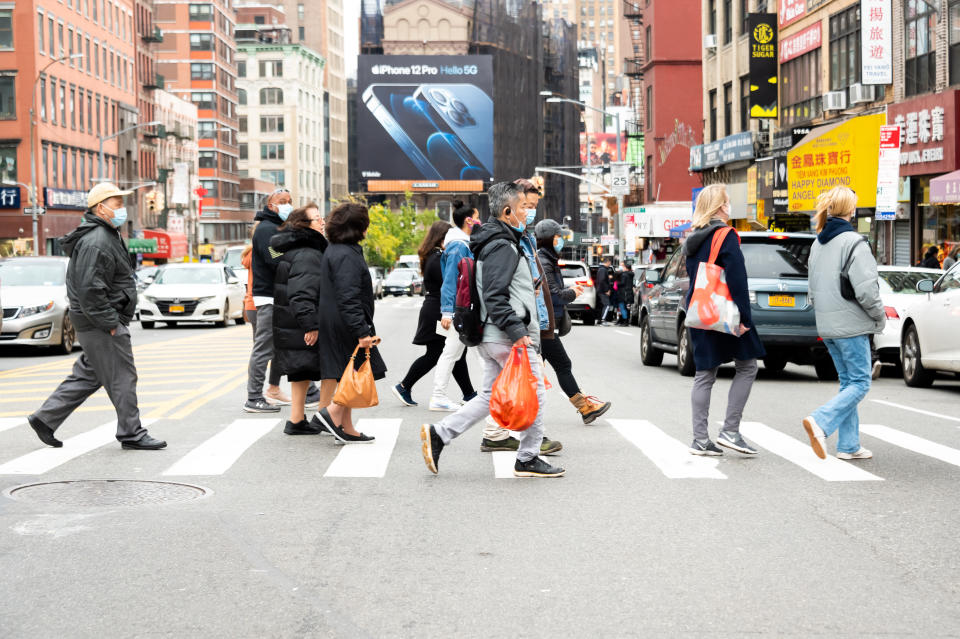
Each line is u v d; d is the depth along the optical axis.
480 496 8.02
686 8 61.25
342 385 9.94
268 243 12.55
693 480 8.66
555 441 9.95
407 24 136.88
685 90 61.59
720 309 9.34
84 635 4.99
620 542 6.68
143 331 30.89
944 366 14.98
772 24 41.41
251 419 12.12
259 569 6.07
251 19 168.62
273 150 156.50
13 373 18.02
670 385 16.03
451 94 132.88
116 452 9.84
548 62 152.88
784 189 37.41
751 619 5.22
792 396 14.62
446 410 12.94
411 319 38.69
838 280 9.31
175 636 4.98
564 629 5.07
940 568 6.12
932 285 15.27
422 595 5.60
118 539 6.70
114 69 85.00
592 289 36.50
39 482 8.45
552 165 153.50
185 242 93.88
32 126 60.94
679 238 51.34
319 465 9.25
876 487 8.40
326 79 175.00
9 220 67.69
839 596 5.59
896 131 21.83
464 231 12.62
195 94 123.94
